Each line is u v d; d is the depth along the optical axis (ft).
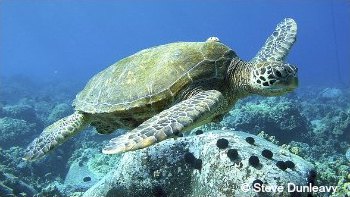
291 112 9.46
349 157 8.61
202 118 3.15
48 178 8.86
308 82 34.47
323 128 10.50
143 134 2.81
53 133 4.41
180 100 3.71
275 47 4.72
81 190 7.52
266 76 3.73
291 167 4.07
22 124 11.73
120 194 4.67
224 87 3.99
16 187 6.39
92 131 11.86
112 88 4.00
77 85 32.71
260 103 12.71
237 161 4.03
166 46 4.25
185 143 4.64
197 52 3.97
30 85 34.14
